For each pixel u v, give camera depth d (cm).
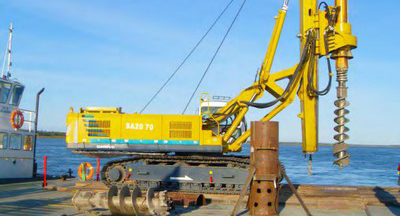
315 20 1667
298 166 6325
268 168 1231
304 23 1681
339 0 1587
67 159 6869
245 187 1215
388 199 1602
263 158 1233
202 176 1766
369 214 1350
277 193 1265
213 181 1752
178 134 1797
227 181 1741
